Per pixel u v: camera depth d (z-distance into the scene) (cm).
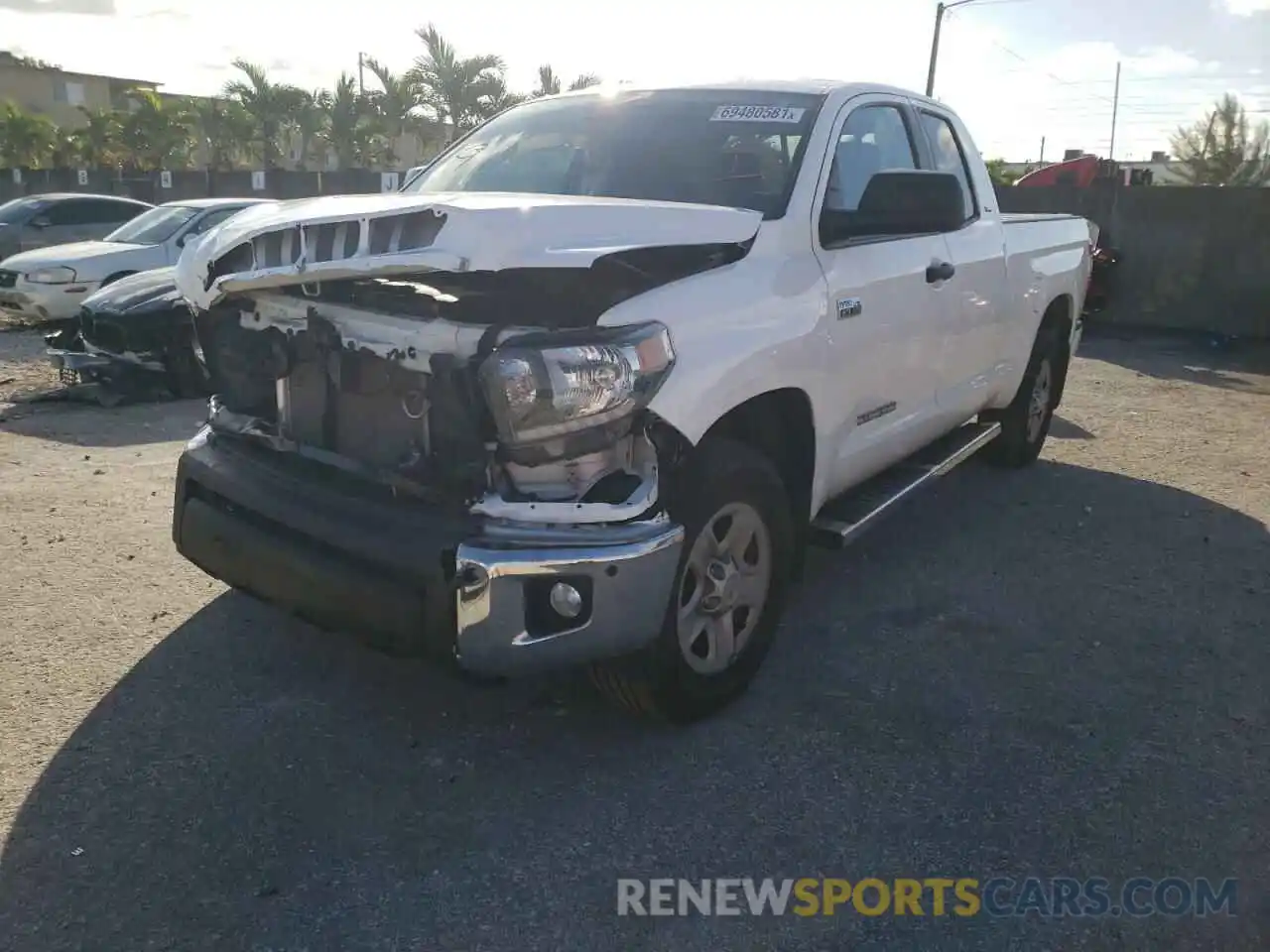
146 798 302
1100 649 420
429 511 294
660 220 312
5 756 319
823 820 304
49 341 902
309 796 307
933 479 488
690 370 304
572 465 293
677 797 312
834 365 378
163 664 379
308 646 396
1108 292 1338
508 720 351
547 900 269
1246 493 638
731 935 259
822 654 407
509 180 425
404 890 270
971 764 335
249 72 2888
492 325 284
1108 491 635
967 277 488
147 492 577
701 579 332
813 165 385
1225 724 364
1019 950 258
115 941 249
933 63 2653
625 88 459
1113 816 310
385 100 2769
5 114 3275
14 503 552
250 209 350
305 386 330
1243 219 1324
